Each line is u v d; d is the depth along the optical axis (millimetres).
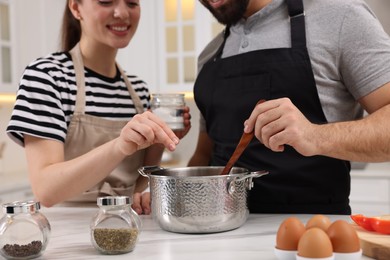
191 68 3111
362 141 1150
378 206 2828
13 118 1421
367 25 1285
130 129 1208
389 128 1163
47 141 1438
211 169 1279
